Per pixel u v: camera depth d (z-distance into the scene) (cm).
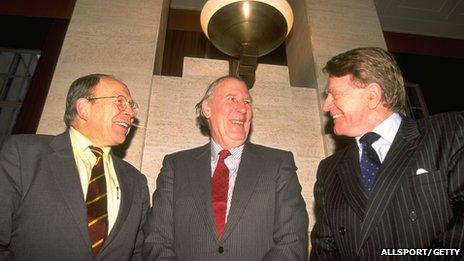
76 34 262
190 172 166
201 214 150
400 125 138
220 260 141
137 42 265
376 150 142
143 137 227
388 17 516
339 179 151
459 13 505
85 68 248
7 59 668
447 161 122
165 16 321
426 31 541
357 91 143
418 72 527
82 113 162
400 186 126
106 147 168
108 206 150
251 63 204
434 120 135
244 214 149
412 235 119
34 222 130
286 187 157
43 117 224
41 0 489
